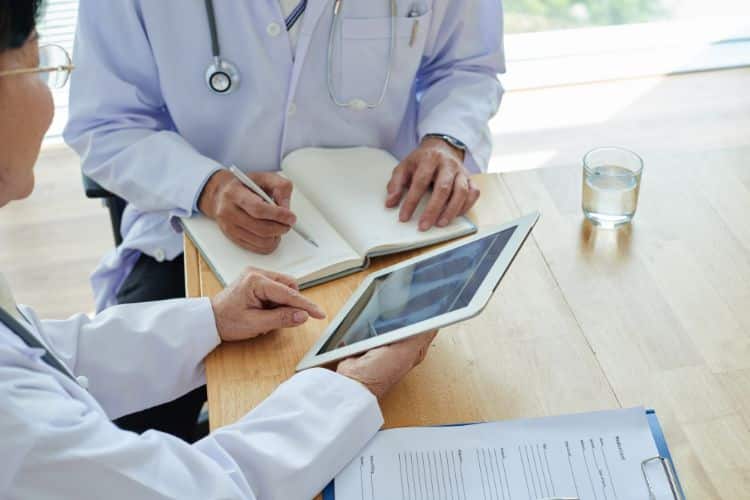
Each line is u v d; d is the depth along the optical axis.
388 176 1.48
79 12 1.54
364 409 1.04
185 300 1.22
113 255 1.76
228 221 1.33
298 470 0.98
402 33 1.60
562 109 3.03
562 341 1.16
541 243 1.32
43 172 2.87
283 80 1.59
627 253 1.30
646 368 1.11
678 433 1.03
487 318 1.20
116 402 1.19
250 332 1.18
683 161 1.48
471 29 1.71
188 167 1.46
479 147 1.64
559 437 1.01
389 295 1.18
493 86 1.75
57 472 0.84
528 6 3.20
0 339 0.90
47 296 2.42
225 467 0.98
